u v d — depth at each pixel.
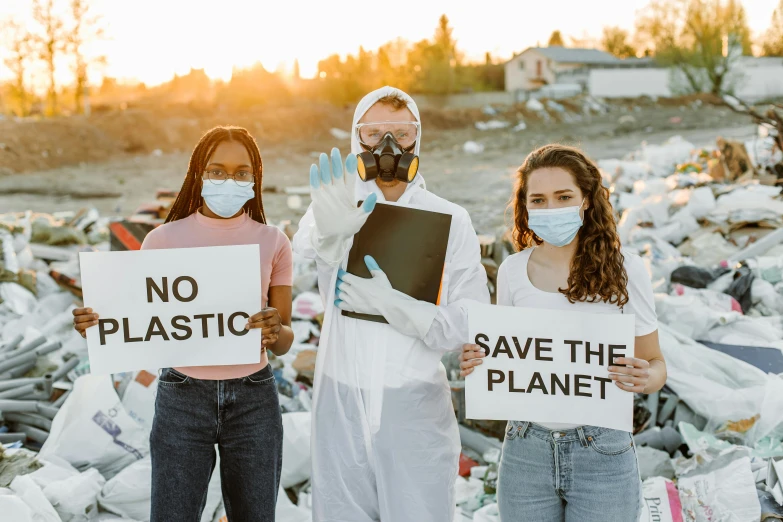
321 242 2.53
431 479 2.63
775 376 4.05
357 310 2.56
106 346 2.45
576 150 2.34
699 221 7.78
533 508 2.34
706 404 4.02
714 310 5.32
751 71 52.53
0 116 28.78
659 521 3.16
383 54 53.62
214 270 2.46
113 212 17.02
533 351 2.34
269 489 2.55
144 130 29.88
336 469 2.65
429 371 2.62
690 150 13.77
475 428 4.43
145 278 2.45
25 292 6.21
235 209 2.49
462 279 2.68
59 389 4.55
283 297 2.65
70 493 3.19
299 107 36.28
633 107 48.44
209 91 44.81
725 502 3.10
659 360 2.36
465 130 38.31
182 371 2.49
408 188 2.72
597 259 2.27
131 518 3.28
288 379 4.94
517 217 2.56
